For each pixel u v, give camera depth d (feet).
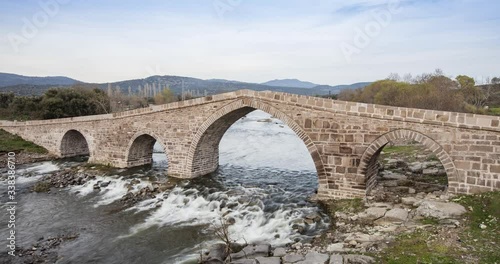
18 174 111.34
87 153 144.56
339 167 68.44
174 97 320.29
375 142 64.49
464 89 225.97
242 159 123.03
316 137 70.03
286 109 72.84
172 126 93.35
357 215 58.54
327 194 70.28
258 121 306.55
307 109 70.49
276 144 161.48
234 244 54.54
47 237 62.03
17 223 69.00
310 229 58.54
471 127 56.29
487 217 49.26
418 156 101.35
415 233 47.26
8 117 196.03
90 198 84.02
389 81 201.26
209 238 59.06
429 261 38.58
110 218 70.49
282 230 59.41
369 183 69.67
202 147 93.45
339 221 58.65
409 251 41.86
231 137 187.83
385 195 66.64
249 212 68.64
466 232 45.62
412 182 73.92
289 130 225.56
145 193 83.71
